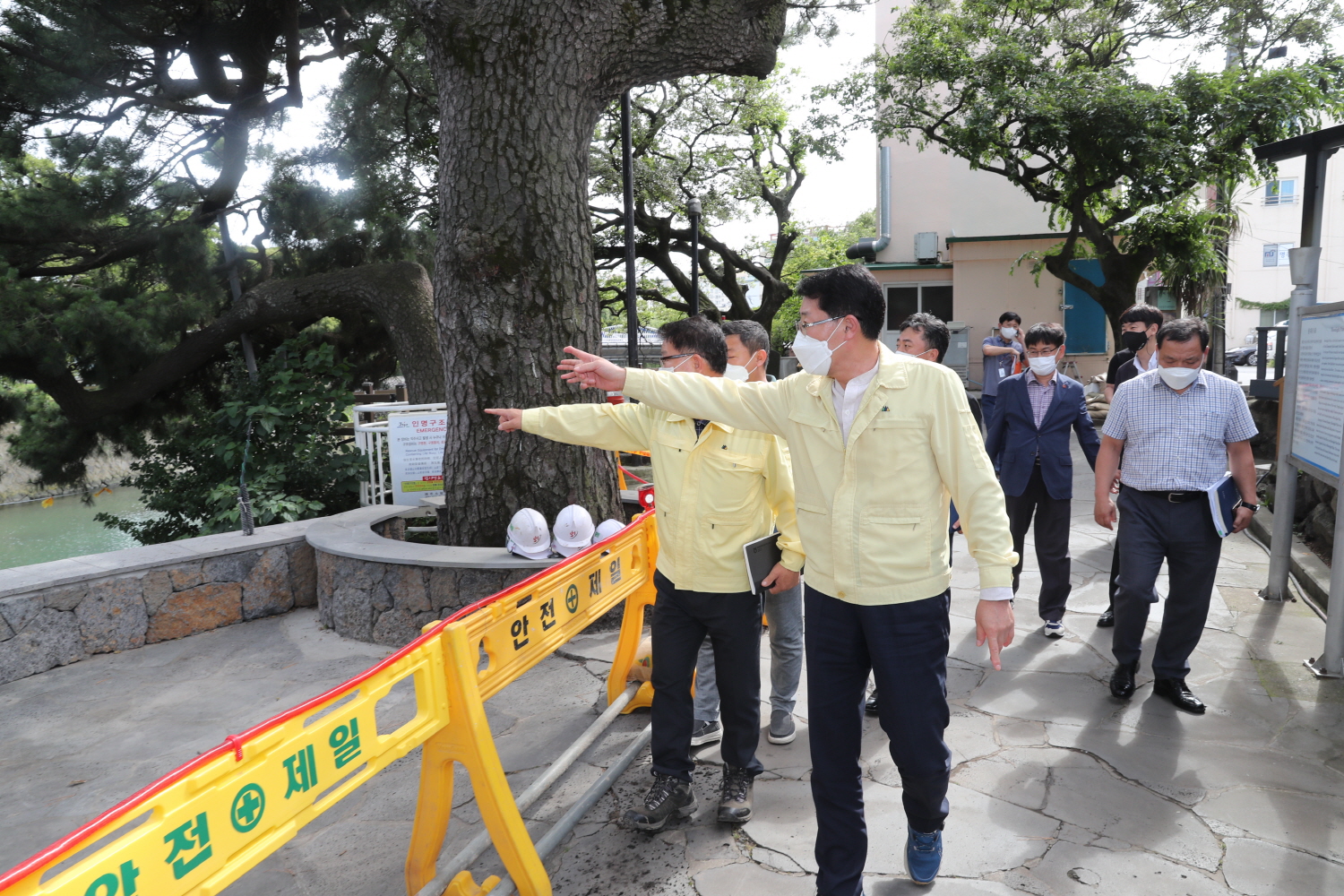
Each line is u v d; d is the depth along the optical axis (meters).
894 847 2.60
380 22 11.66
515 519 4.55
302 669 4.50
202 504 8.06
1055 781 2.95
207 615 5.16
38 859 1.23
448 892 2.32
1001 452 4.48
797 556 2.70
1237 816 2.70
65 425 11.05
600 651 4.40
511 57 4.54
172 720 3.97
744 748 2.78
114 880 1.37
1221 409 3.37
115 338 9.20
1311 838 2.58
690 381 2.37
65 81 9.06
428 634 2.14
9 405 11.10
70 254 9.98
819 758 2.22
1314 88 12.65
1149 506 3.49
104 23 9.45
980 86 14.22
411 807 3.05
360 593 4.82
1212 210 15.24
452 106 4.68
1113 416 3.63
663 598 2.76
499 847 2.26
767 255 23.31
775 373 21.39
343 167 11.77
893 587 2.11
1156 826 2.66
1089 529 6.86
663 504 2.72
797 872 2.50
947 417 2.08
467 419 4.85
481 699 2.32
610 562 3.20
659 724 2.73
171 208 10.03
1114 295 14.57
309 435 7.84
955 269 18.55
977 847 2.58
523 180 4.64
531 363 4.76
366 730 1.93
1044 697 3.66
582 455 4.94
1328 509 5.31
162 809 1.46
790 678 3.29
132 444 11.24
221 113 10.95
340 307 9.95
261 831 1.66
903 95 15.33
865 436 2.11
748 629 2.72
